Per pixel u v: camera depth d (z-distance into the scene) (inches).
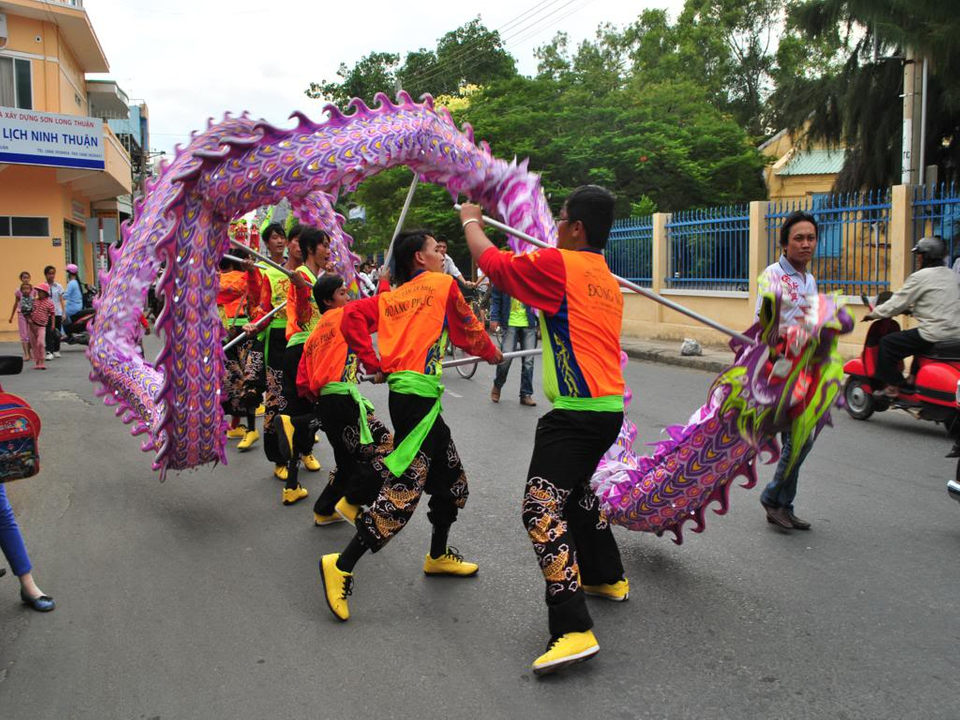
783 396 149.3
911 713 117.6
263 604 161.3
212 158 178.4
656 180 850.1
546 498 133.0
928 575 167.8
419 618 153.5
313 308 230.7
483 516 212.1
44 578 176.4
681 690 125.3
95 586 171.8
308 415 224.4
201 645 144.3
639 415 347.9
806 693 123.6
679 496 163.3
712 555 181.0
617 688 126.4
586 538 154.9
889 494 225.9
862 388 325.7
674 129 846.5
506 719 118.6
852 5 518.9
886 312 303.6
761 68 1360.7
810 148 721.6
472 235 140.9
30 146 828.0
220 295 303.3
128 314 255.0
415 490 153.8
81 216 1108.5
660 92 930.7
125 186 1088.8
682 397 394.6
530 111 879.1
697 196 855.7
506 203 204.8
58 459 286.0
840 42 617.0
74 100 1051.3
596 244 139.8
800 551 182.5
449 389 422.9
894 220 426.3
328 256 238.8
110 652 142.1
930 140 593.0
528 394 373.7
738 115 1307.8
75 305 708.7
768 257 524.4
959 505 215.3
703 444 157.9
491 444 294.8
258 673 134.0
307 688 128.9
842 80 639.8
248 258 272.4
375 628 149.5
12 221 901.2
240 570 179.6
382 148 185.9
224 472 264.8
